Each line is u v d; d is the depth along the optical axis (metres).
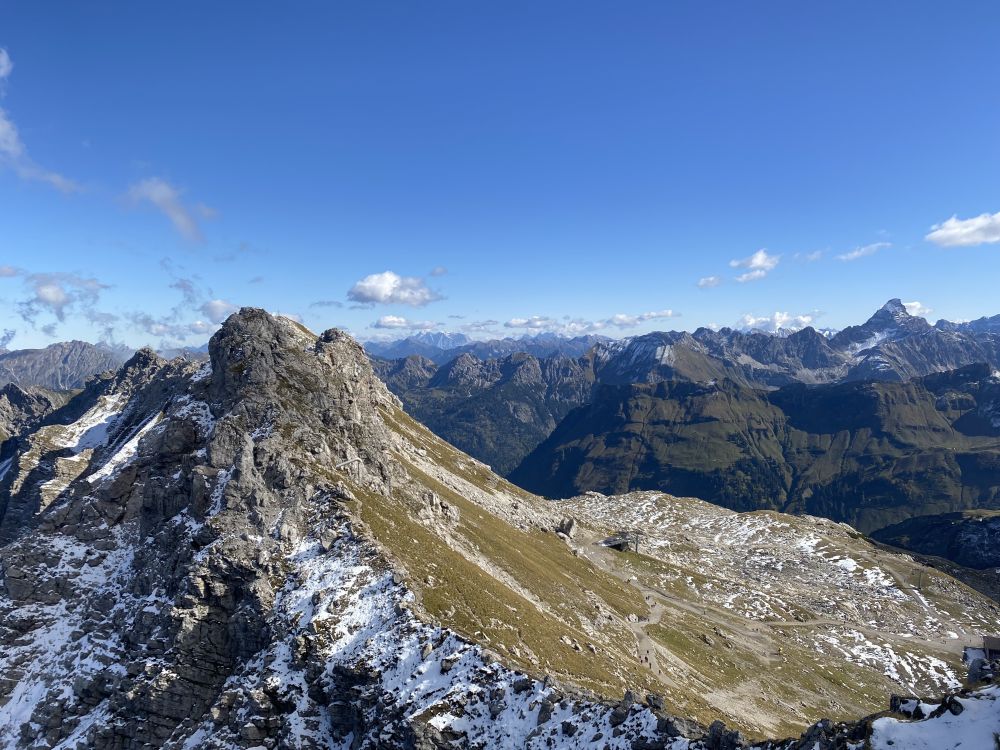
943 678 157.00
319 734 75.06
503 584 113.44
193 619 94.56
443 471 192.25
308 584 92.44
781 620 182.88
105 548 132.75
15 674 109.25
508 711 66.00
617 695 88.00
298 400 135.62
